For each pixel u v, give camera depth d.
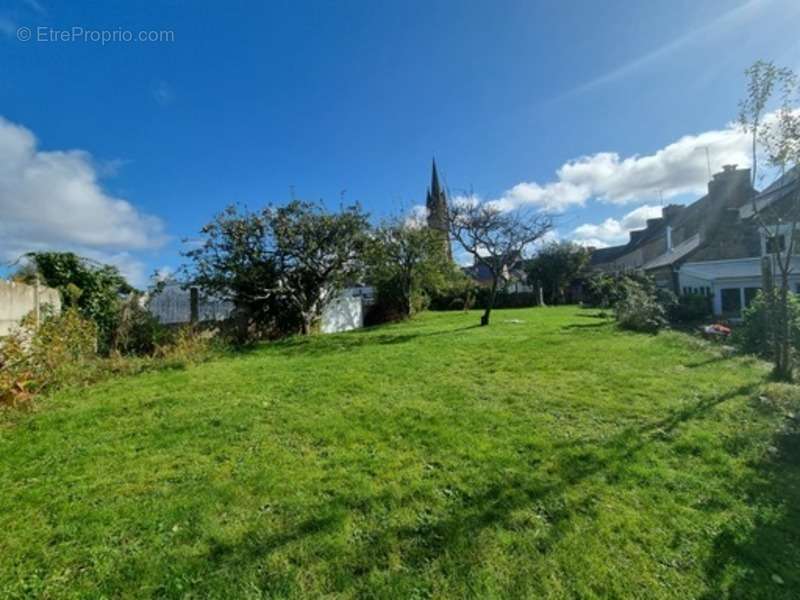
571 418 3.86
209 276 11.55
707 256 16.64
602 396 4.43
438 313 20.64
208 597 1.83
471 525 2.28
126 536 2.25
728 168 21.16
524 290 31.45
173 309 11.94
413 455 3.18
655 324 9.23
